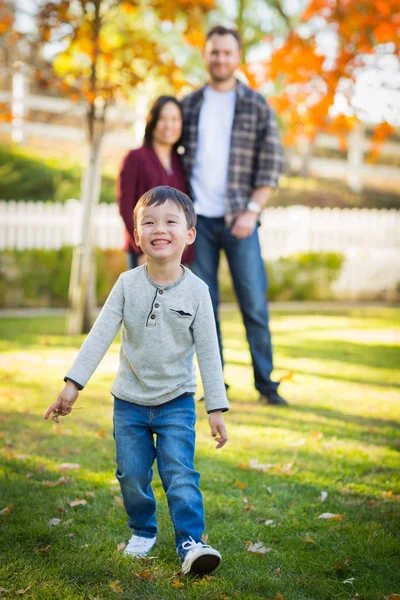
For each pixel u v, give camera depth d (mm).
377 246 13266
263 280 4965
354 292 12789
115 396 2680
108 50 7695
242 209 4836
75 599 2312
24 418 4508
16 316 9727
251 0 14102
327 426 4484
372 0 7828
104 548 2715
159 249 2537
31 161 13984
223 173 4867
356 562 2668
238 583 2459
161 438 2600
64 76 7828
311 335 8492
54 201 13352
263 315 4965
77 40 7297
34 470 3555
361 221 13109
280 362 6680
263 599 2344
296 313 10766
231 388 5523
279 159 4902
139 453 2604
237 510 3121
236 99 4844
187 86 7844
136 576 2475
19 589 2373
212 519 3021
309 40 8773
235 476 3551
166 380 2619
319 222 12820
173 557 2650
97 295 11164
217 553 2449
